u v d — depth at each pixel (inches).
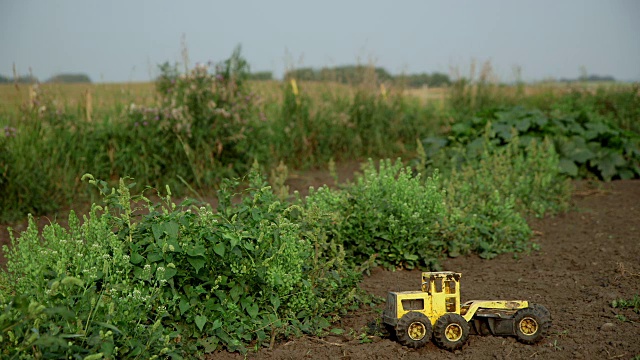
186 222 170.4
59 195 365.7
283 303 185.9
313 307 190.7
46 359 129.4
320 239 212.1
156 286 163.9
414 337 168.7
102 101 454.9
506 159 408.2
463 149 458.6
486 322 179.8
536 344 171.9
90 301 143.4
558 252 279.7
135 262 163.3
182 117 409.4
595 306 203.6
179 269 169.0
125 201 171.6
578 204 380.5
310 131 518.6
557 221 339.6
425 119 618.5
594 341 172.7
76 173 391.9
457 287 175.0
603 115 658.8
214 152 423.5
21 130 380.5
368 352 166.9
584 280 235.5
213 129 425.4
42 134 390.9
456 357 163.6
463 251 278.8
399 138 583.5
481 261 271.9
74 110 430.0
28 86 416.2
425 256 254.5
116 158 406.6
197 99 429.7
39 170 363.9
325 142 522.3
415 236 255.1
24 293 142.3
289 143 498.9
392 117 575.8
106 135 409.7
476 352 166.9
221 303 171.8
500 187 352.2
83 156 398.0
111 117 429.7
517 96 712.4
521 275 248.4
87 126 413.7
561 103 681.6
